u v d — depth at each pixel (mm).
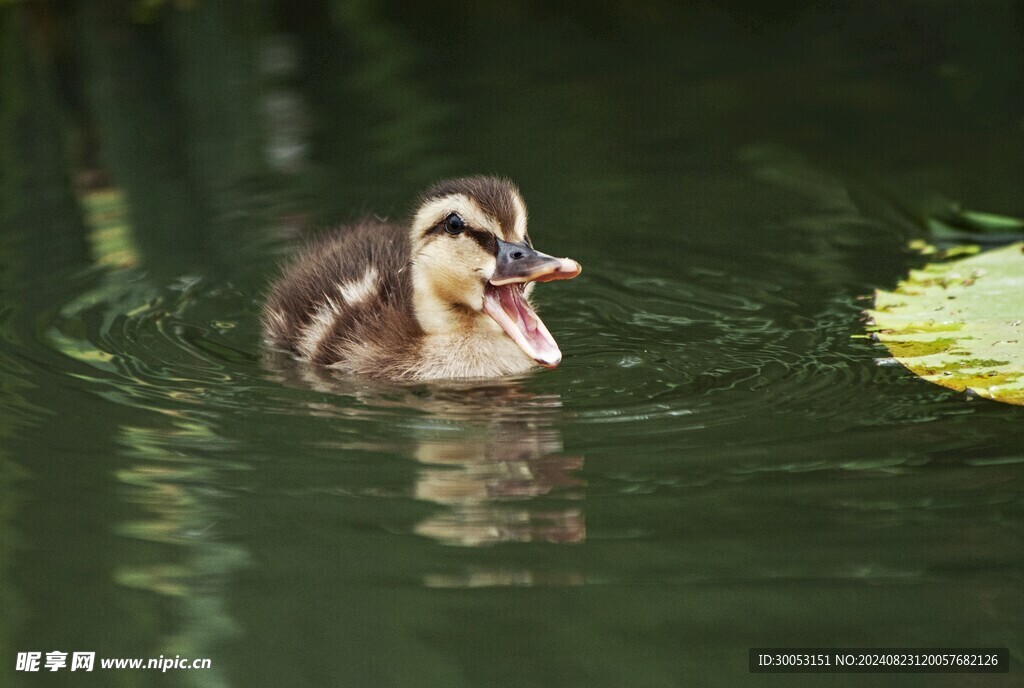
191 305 14297
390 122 20047
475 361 12750
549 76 22141
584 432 10898
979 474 9805
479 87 21672
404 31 25062
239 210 16875
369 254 14508
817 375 12023
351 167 18219
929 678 7492
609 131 19625
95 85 21844
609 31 24844
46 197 17391
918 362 12219
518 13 26234
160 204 17109
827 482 9773
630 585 8492
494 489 9867
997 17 24344
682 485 9820
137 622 8281
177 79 22125
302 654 7910
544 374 12375
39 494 9820
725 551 8852
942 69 21812
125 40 24484
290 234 16172
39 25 25406
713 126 19734
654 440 10664
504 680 7574
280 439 10859
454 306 13078
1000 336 12742
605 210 16859
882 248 15602
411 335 13117
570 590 8469
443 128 19766
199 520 9445
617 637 7941
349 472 10203
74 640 8156
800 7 25828
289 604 8438
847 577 8469
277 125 19953
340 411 11562
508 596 8438
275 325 13711
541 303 14289
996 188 17172
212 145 19172
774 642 7852
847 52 22906
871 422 10875
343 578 8680
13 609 8414
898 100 20516
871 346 12727
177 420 11258
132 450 10594
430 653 7844
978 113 19859
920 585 8336
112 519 9477
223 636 8109
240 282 14930
